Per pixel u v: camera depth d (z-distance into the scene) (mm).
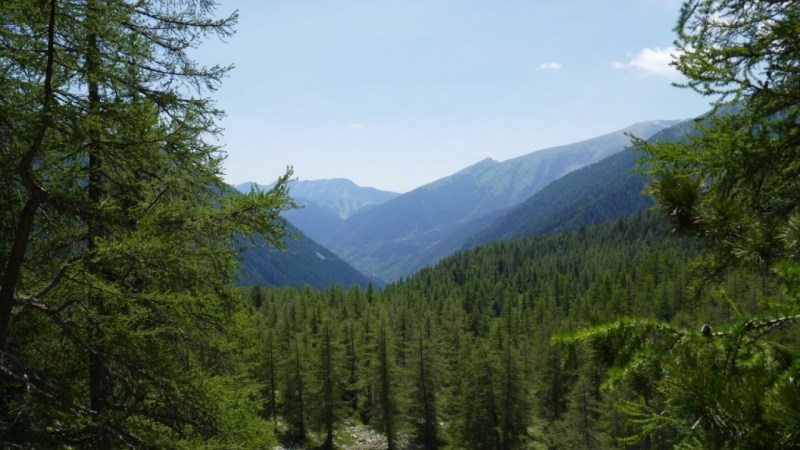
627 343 3180
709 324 3061
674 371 2248
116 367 8117
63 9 6500
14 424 6434
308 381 50594
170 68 9336
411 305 101375
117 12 7246
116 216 7664
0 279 7715
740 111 4031
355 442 51312
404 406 48438
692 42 4281
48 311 7609
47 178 7711
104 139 7234
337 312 85500
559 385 48188
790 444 1866
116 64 7559
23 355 7992
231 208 7676
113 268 8328
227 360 10500
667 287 72875
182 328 9156
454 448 43188
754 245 3500
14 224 7883
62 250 8406
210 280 8484
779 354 2844
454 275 159875
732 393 2043
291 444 48781
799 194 3973
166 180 8219
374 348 50625
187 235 7840
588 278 124625
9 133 6590
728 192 3988
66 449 6766
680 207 3887
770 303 2900
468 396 42844
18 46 6492
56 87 6840
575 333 3395
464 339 54094
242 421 9367
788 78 3760
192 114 7785
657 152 4254
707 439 2027
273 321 76250
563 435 37594
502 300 122688
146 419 8117
